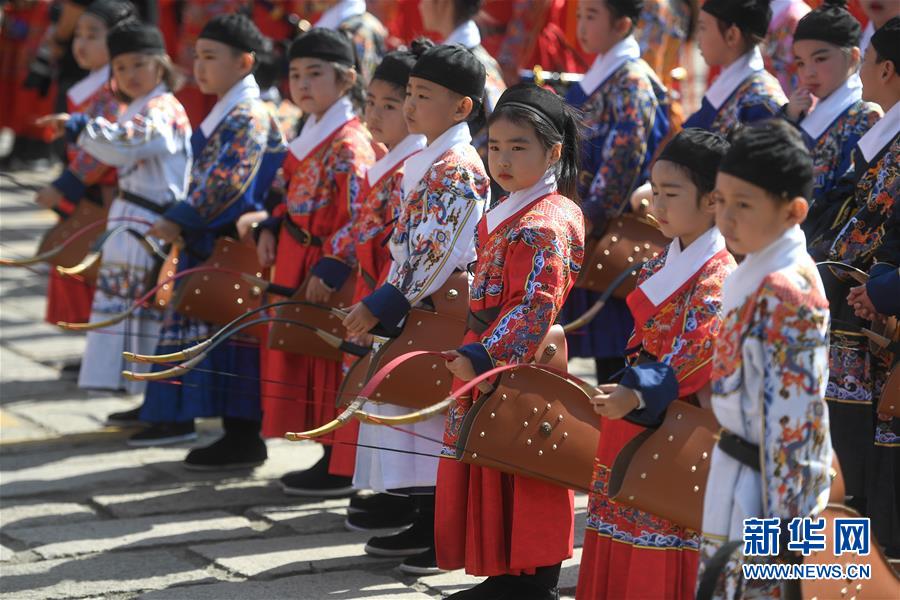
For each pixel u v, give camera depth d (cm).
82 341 1124
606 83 782
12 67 1745
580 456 527
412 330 596
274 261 762
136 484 778
